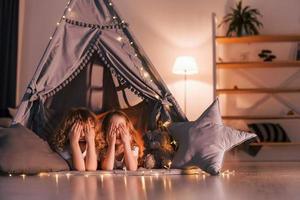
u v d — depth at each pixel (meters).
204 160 3.13
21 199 2.00
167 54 5.20
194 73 4.92
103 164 3.31
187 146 3.23
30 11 5.29
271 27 5.05
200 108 5.12
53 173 3.13
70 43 3.65
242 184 2.54
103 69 3.85
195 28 5.18
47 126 3.53
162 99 3.69
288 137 4.94
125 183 2.62
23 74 5.25
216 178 2.91
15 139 3.13
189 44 5.19
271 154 4.94
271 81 5.04
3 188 2.38
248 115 5.02
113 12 3.76
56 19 5.27
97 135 3.40
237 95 5.06
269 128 4.79
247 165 4.49
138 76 3.71
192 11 5.20
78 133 3.32
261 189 2.30
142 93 3.73
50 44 3.56
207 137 3.23
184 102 5.14
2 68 5.07
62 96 3.73
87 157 3.28
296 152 4.92
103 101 3.82
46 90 3.51
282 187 2.39
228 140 3.24
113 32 3.73
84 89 3.80
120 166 3.35
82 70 3.82
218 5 5.15
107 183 2.62
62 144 3.32
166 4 5.25
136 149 3.45
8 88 5.09
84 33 3.70
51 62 3.55
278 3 5.06
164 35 5.22
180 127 3.40
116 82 3.86
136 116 3.73
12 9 5.16
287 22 5.04
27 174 3.06
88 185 2.52
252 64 4.80
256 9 5.07
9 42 5.12
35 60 5.25
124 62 3.70
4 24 5.12
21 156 3.05
